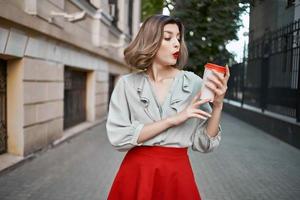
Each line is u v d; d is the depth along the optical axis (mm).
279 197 4973
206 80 1799
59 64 8961
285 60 9805
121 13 18062
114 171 6203
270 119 10562
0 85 6652
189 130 1938
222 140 9430
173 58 1930
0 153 6715
